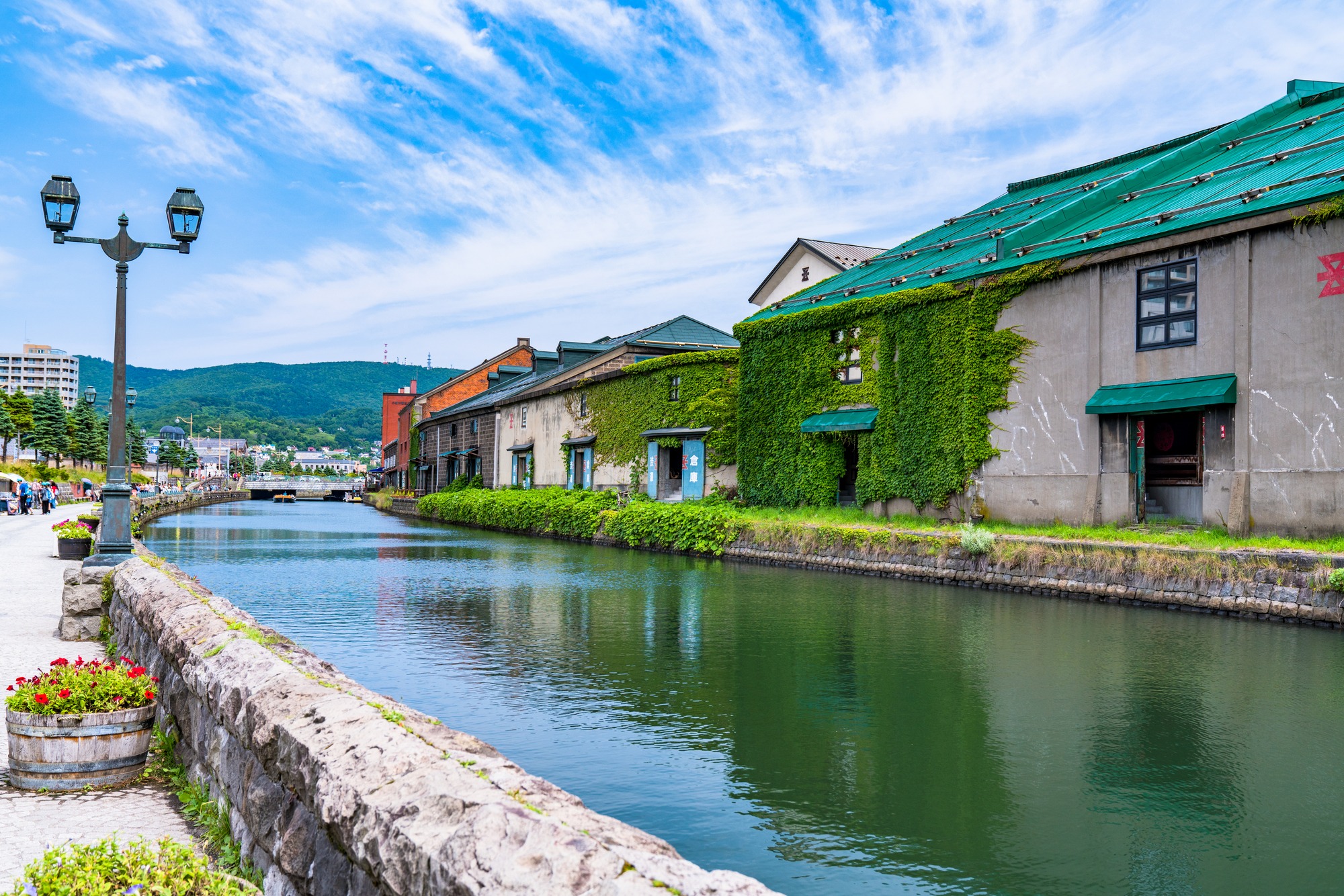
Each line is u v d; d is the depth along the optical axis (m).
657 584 18.88
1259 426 16.80
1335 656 11.05
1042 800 6.27
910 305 24.28
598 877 2.23
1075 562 16.55
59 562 19.95
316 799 3.32
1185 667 10.41
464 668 10.30
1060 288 20.59
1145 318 18.91
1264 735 7.71
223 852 4.29
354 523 47.81
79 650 9.77
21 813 5.05
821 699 8.97
